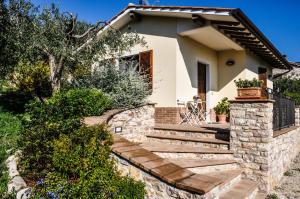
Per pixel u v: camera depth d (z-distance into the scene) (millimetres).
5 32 5863
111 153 4133
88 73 7426
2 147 4293
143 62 8945
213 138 6410
